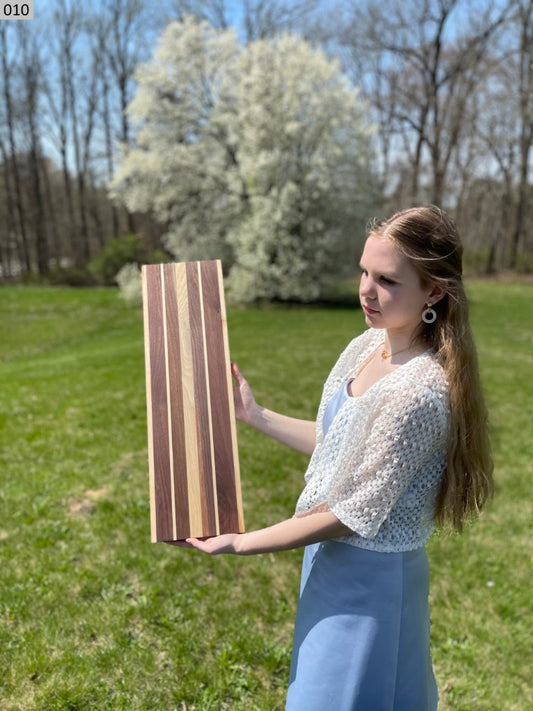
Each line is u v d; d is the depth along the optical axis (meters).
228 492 1.50
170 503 1.49
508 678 2.63
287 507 4.20
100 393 7.03
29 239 35.19
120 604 2.94
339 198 16.89
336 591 1.41
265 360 9.28
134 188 18.22
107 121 30.88
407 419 1.25
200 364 1.58
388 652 1.38
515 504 4.50
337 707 1.38
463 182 27.14
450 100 25.72
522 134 25.08
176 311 1.62
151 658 2.56
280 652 2.66
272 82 16.52
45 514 3.91
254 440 5.55
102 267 23.50
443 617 3.04
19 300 17.77
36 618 2.82
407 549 1.39
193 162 17.55
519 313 16.34
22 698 2.31
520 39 24.36
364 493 1.27
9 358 11.63
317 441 1.60
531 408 7.21
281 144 16.52
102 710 2.29
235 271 17.31
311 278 17.02
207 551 1.42
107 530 3.70
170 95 18.17
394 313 1.35
